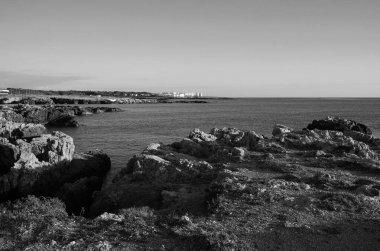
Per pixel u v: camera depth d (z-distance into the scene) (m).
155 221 15.56
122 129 78.00
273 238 13.74
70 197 28.59
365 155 30.25
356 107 177.00
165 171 27.59
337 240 13.59
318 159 28.84
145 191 24.62
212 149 35.72
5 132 50.72
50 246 12.78
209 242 12.98
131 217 16.08
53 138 37.81
